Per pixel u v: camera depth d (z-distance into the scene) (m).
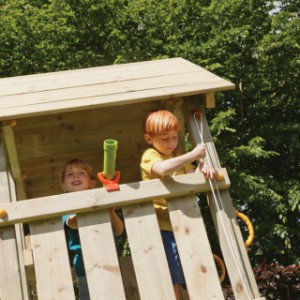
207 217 9.36
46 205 3.14
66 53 11.13
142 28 10.94
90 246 3.12
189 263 3.16
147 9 10.78
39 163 5.00
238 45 9.79
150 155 3.55
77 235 3.84
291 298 8.20
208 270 3.15
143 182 3.27
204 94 3.62
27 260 4.25
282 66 9.77
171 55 10.10
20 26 10.73
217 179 3.36
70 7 10.89
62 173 4.08
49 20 10.95
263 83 9.89
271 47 9.54
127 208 3.23
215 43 9.62
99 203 3.18
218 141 9.43
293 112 10.40
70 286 3.02
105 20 11.03
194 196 3.34
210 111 9.90
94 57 11.12
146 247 3.15
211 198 3.36
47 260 3.06
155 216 3.23
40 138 4.75
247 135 9.81
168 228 3.67
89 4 10.88
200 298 3.08
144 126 3.96
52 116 4.58
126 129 4.95
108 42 11.33
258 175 9.64
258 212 9.44
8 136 4.12
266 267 8.12
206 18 10.12
